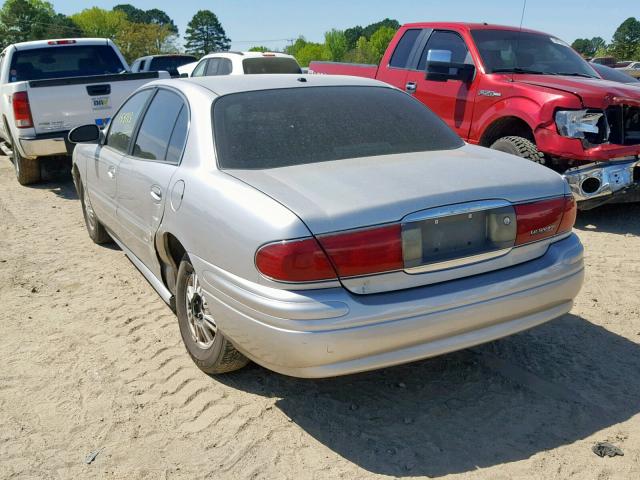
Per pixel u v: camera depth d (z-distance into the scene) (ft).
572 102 20.02
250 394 11.28
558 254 10.55
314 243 8.77
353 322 8.86
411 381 11.57
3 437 10.23
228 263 9.70
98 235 20.07
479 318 9.63
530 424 10.19
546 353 12.52
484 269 9.89
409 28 27.40
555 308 10.71
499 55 23.84
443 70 23.81
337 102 12.47
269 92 12.39
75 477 9.26
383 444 9.80
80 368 12.41
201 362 11.68
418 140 12.07
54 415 10.83
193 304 11.83
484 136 23.13
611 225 21.70
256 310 9.13
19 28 348.18
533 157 21.01
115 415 10.78
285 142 11.19
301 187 9.66
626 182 20.10
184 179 11.32
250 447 9.83
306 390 11.35
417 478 9.01
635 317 14.16
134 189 13.70
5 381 11.96
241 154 10.90
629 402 10.77
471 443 9.76
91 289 16.62
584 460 9.28
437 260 9.43
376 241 9.00
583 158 19.98
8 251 19.93
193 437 10.13
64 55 33.17
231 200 9.82
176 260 12.73
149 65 65.82
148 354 12.92
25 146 27.02
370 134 11.79
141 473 9.31
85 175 18.70
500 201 9.93
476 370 11.89
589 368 11.93
